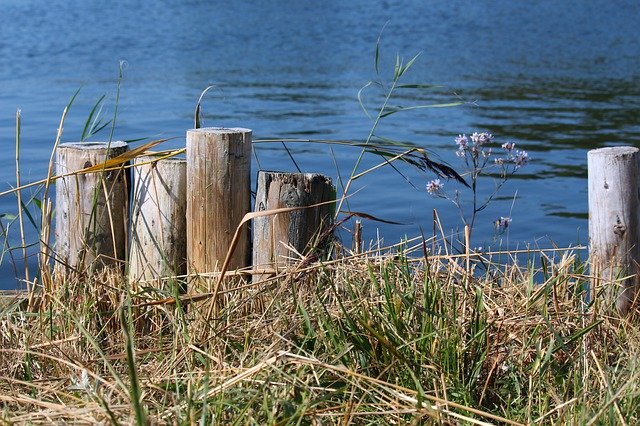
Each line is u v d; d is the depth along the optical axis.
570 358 4.70
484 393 4.57
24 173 13.15
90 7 49.56
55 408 3.99
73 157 6.13
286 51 31.86
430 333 4.57
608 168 5.91
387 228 11.10
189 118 18.59
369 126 18.03
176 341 4.89
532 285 5.32
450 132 17.56
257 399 4.22
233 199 5.96
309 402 4.09
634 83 24.47
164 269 6.16
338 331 4.79
